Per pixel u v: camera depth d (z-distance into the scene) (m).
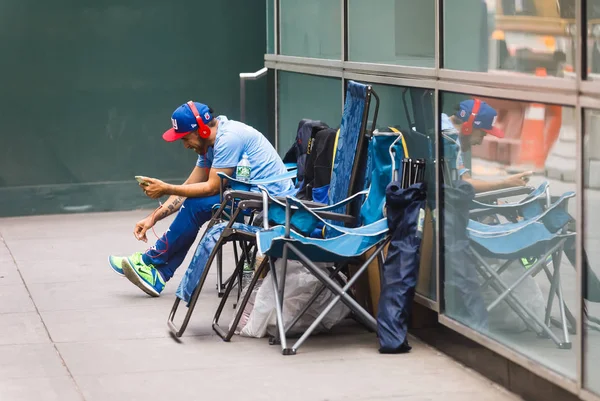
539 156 7.14
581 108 6.57
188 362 8.51
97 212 17.03
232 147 10.46
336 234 9.45
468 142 8.14
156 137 17.14
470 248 8.16
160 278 10.98
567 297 6.88
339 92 11.47
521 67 7.30
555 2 6.84
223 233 9.09
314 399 7.49
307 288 9.25
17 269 12.61
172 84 17.09
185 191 10.36
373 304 9.45
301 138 11.20
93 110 16.81
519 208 7.43
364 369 8.22
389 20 9.75
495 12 7.65
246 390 7.73
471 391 7.62
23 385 7.96
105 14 16.67
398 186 8.80
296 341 9.09
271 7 14.60
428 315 9.01
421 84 8.92
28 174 16.69
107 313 10.30
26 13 16.33
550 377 6.98
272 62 14.54
